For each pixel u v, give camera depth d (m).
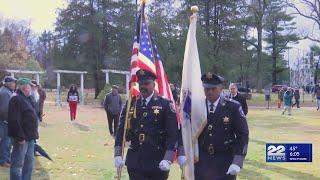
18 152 7.63
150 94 5.32
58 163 10.96
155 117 5.23
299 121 25.23
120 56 53.94
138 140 5.24
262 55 74.25
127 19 53.53
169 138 5.16
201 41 52.28
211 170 5.42
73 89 23.55
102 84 53.75
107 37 54.41
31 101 7.97
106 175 9.64
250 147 14.13
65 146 13.92
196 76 5.94
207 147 5.48
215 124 5.46
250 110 37.34
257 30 64.00
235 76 59.06
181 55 50.91
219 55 54.56
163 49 51.28
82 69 54.28
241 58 57.09
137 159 5.23
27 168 7.98
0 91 10.09
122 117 5.50
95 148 13.58
